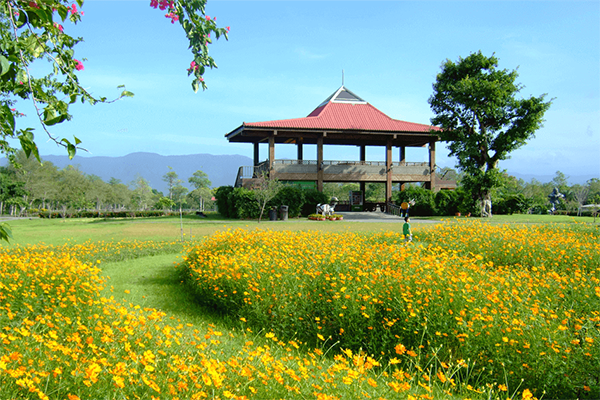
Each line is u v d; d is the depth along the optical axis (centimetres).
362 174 3397
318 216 2744
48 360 241
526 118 2666
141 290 729
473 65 2855
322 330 448
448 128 3019
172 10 310
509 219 2592
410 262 555
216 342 332
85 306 432
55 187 4575
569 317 388
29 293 429
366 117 3534
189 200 9856
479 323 371
